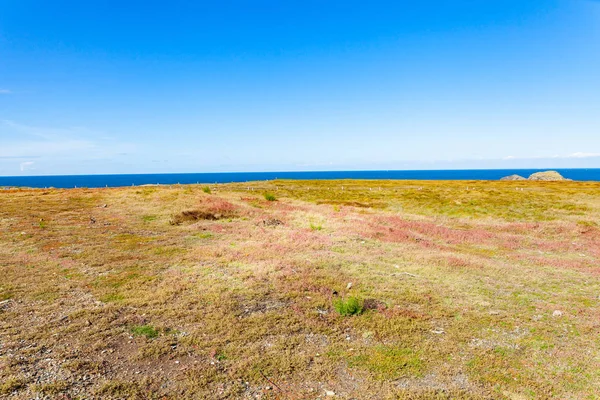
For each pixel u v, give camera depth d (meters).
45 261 16.52
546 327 10.38
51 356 8.16
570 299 12.84
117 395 6.82
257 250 19.45
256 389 7.21
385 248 20.80
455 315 11.26
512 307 11.95
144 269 15.62
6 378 7.16
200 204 36.50
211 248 19.80
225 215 32.38
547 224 30.16
